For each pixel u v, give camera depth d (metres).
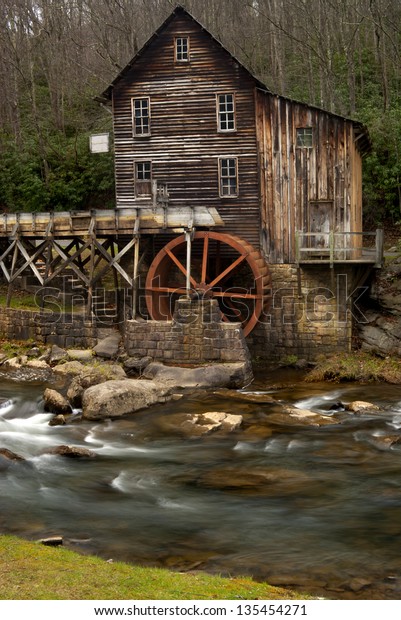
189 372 18.00
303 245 21.42
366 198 28.42
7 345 20.84
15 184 33.31
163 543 8.36
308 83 35.59
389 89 32.94
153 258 22.53
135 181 22.53
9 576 6.79
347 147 21.00
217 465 11.80
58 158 33.41
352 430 13.97
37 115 36.28
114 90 22.56
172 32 21.94
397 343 20.09
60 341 20.72
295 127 21.31
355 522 9.12
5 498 9.89
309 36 34.47
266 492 10.40
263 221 21.66
